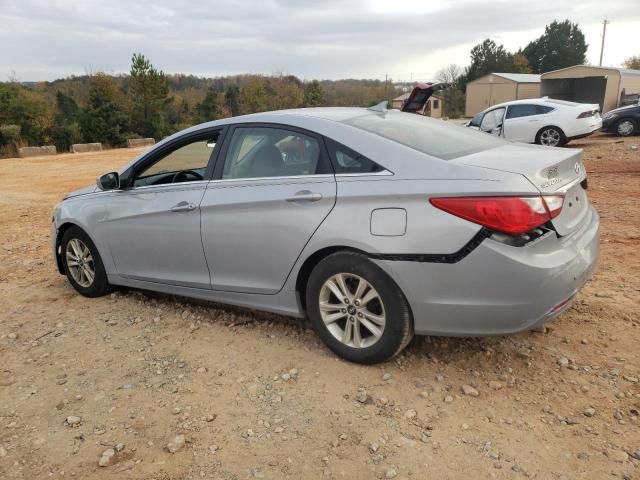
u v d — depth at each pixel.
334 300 3.50
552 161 3.09
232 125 3.91
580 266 3.05
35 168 18.09
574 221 3.20
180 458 2.69
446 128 3.92
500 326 2.94
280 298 3.67
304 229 3.35
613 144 16.36
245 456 2.68
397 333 3.18
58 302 4.84
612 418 2.85
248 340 3.88
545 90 39.22
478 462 2.57
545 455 2.60
